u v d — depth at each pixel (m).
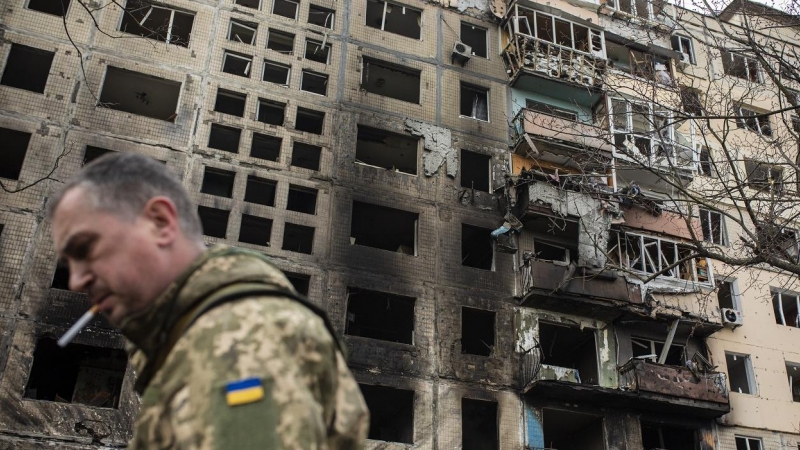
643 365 22.73
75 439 16.98
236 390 1.22
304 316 1.41
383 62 25.27
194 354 1.30
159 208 1.55
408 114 24.58
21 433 16.64
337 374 1.49
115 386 20.25
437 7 27.09
